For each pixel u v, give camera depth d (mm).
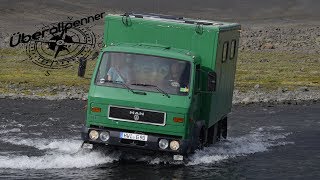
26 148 40531
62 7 134000
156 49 36625
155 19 38844
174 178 34750
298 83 77500
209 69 38250
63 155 38469
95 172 35125
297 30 125312
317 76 83188
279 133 51219
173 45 38562
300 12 154125
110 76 36188
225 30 39906
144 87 35812
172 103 35438
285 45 108562
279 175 37625
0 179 33281
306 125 55125
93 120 35969
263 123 55406
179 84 35875
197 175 35781
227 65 42062
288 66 90312
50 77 73562
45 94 64625
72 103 61031
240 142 46312
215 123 41531
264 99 67562
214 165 38250
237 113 59812
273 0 164875
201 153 39719
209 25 38625
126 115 35625
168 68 36094
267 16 147625
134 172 35375
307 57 99250
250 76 80188
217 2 157500
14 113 54312
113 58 36438
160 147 35531
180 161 37562
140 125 35500
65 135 46000
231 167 38312
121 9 139250
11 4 131000
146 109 35469
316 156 43125
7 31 104125
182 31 38375
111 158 37469
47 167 35781
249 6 156375
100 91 35875
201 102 38500
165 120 35438
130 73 36125
